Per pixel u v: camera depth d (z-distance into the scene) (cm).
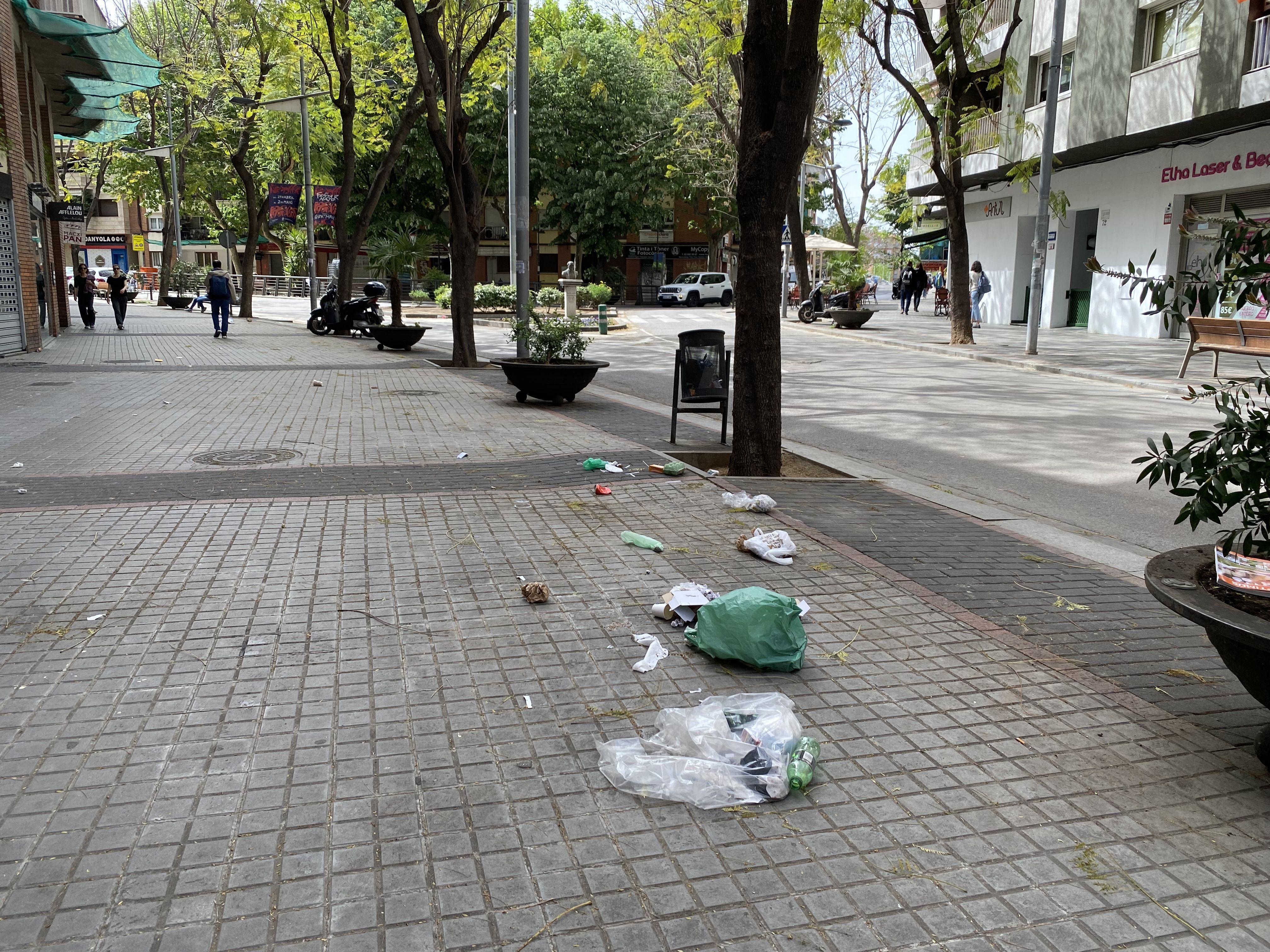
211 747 336
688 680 395
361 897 258
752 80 748
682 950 240
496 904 256
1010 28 2009
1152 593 334
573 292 3412
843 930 248
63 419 1047
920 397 1422
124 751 332
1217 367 1535
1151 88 1997
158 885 262
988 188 3073
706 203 5103
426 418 1095
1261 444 342
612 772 318
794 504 701
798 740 336
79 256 3203
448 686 387
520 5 1589
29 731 345
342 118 2708
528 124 1634
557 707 369
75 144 4788
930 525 659
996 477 884
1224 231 363
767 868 273
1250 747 346
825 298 3481
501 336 2705
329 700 372
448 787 312
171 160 4238
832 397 1428
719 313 4116
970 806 306
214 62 3634
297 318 3634
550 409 1197
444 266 5712
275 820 292
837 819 298
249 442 917
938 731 356
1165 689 395
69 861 271
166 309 4275
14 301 1825
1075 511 761
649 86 4666
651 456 860
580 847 281
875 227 6506
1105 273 394
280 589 495
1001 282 3094
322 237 5466
